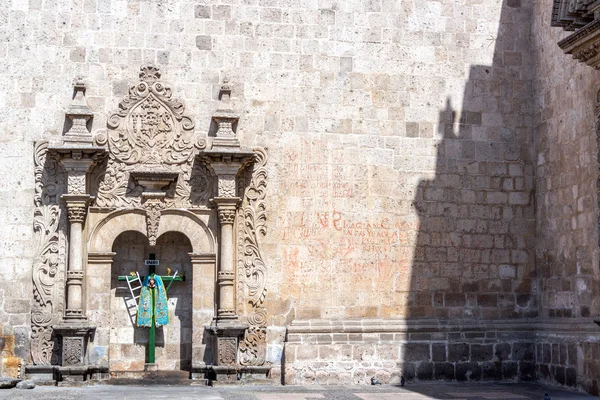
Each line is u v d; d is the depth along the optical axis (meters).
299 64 21.09
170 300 20.70
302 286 20.52
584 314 19.27
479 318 21.19
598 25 16.20
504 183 21.70
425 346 20.59
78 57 20.34
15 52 20.16
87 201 19.78
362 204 20.97
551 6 21.17
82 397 16.95
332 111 21.09
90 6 20.52
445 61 21.77
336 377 20.06
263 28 21.08
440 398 17.41
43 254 19.77
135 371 19.97
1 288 19.59
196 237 20.38
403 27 21.67
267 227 20.56
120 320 20.42
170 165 20.44
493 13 22.12
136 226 20.20
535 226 21.72
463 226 21.39
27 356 19.48
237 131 20.67
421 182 21.31
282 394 17.92
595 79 18.80
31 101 20.08
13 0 20.31
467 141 21.66
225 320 19.92
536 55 21.97
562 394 18.34
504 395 18.00
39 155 19.94
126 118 20.36
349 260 20.75
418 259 21.08
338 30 21.36
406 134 21.38
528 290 21.50
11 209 19.80
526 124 21.97
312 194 20.80
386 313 20.75
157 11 20.77
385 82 21.42
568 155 20.20
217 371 19.59
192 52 20.77
